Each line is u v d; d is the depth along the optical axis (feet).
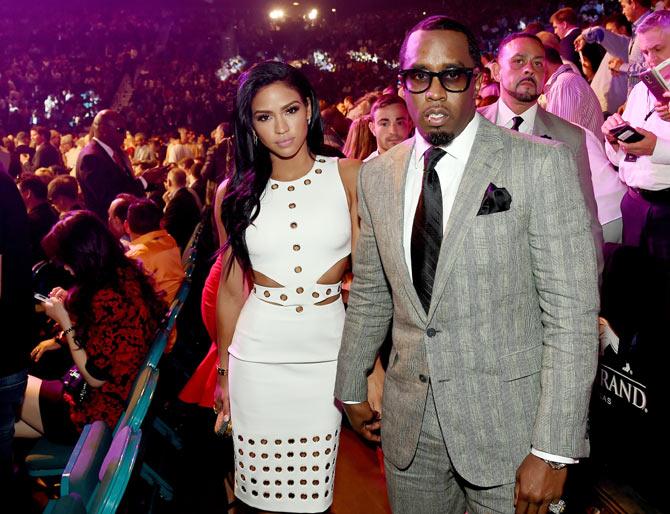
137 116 64.03
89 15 82.23
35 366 10.75
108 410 8.30
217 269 8.89
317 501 7.13
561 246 4.58
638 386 6.62
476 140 4.85
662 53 8.14
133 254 11.51
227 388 7.39
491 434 4.93
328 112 13.80
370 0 69.56
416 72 4.71
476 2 50.47
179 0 81.30
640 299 6.79
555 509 4.96
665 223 8.50
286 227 6.57
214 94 65.98
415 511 5.60
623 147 8.48
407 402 5.25
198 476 9.71
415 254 4.99
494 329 4.84
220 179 13.99
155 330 8.52
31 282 7.72
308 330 6.68
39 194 15.46
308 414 6.86
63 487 4.74
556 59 11.48
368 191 5.33
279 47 75.31
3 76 72.02
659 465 6.45
